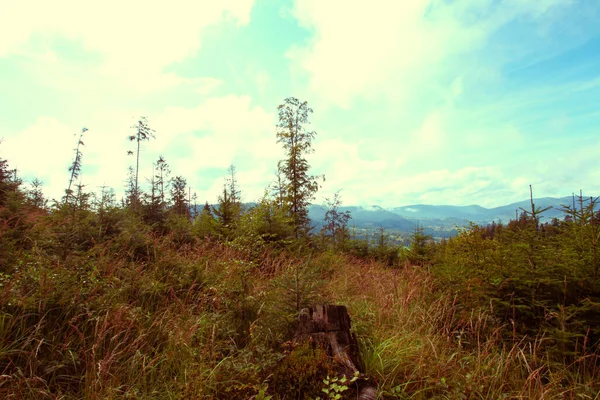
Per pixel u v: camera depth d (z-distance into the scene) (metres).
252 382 2.78
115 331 3.18
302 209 14.92
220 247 7.36
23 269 3.56
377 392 2.76
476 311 4.13
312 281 4.02
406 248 11.65
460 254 5.19
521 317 3.89
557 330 3.27
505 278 4.05
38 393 2.54
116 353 2.86
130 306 3.73
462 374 3.08
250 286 4.79
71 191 6.31
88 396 2.57
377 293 5.71
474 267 4.56
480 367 3.17
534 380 3.04
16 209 6.46
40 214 6.58
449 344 3.82
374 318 4.40
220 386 2.81
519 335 3.71
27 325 3.06
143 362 2.90
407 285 5.66
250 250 7.01
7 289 3.16
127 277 4.34
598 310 3.23
